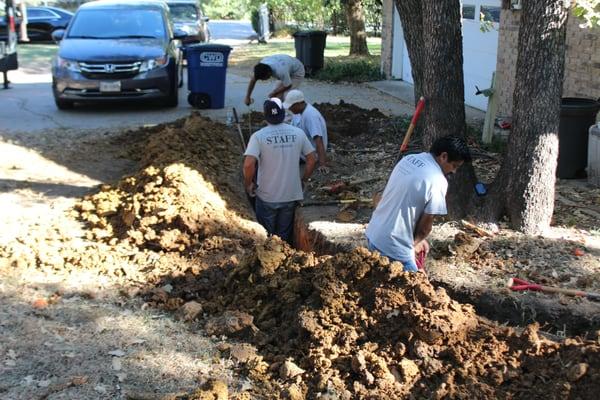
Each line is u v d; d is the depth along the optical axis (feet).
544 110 19.20
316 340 13.61
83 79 39.14
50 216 22.31
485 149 30.14
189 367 13.47
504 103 38.60
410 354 13.16
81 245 19.75
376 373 12.67
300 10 104.63
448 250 18.67
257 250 16.40
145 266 18.60
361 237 20.17
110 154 30.76
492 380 12.34
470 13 43.11
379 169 27.86
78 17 43.62
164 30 43.29
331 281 14.56
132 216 20.77
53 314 15.51
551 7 18.69
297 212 23.25
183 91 48.67
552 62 19.02
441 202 15.16
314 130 24.75
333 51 79.30
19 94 46.32
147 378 13.04
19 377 12.91
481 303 16.52
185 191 21.68
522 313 16.02
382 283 14.34
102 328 14.93
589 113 25.22
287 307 14.99
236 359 13.73
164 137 29.19
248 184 22.61
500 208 20.40
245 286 16.20
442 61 21.39
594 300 16.11
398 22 53.98
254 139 22.36
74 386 12.67
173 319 15.60
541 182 19.70
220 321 15.06
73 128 35.40
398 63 55.11
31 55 71.15
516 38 36.50
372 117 36.29
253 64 66.95
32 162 28.94
